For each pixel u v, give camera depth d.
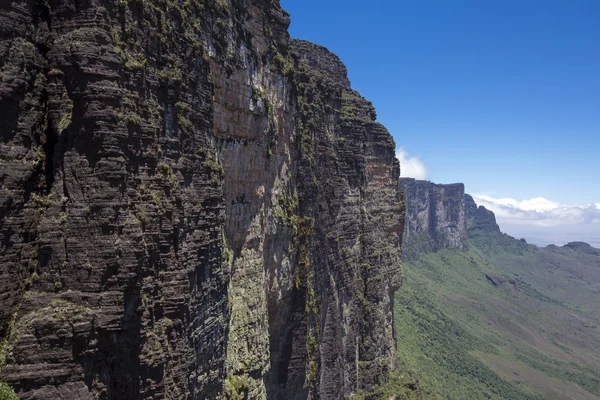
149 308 21.73
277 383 47.59
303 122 51.19
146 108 22.20
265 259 43.16
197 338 26.44
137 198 21.11
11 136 18.42
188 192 26.09
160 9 24.19
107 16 20.23
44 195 19.58
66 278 19.00
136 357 20.97
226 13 33.19
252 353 38.84
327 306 57.22
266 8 41.12
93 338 18.84
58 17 20.03
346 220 63.12
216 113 34.03
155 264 22.33
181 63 26.08
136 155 21.20
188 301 24.56
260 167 41.25
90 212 19.28
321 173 56.78
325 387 56.41
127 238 19.98
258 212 41.25
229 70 34.12
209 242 28.14
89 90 19.52
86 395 18.58
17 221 18.34
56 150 19.75
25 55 18.88
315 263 53.69
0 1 17.95
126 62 20.86
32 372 17.73
